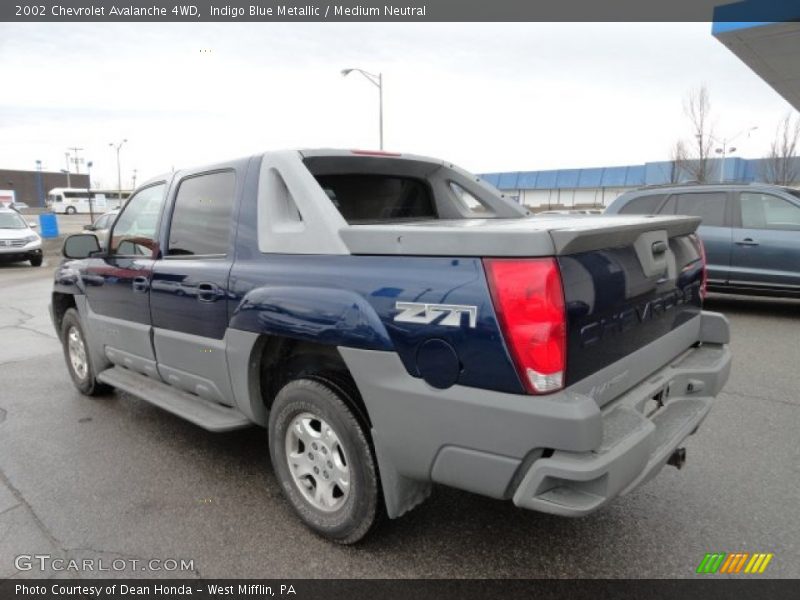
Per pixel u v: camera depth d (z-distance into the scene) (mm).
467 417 2336
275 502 3408
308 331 2818
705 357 3336
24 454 4125
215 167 3668
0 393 5590
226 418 3543
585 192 59344
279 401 3084
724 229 8625
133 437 4414
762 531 3021
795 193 8281
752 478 3586
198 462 3965
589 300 2367
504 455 2281
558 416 2135
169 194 4039
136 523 3197
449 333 2359
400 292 2508
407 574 2719
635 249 2748
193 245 3758
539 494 2230
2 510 3355
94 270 4738
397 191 4320
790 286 8211
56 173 92625
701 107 32344
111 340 4637
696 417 2938
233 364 3334
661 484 3518
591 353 2412
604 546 2910
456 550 2895
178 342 3777
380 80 20562
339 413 2775
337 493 3004
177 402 3896
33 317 9977
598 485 2193
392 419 2562
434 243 2445
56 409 5090
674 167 33812
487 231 2297
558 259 2242
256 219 3279
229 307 3309
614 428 2391
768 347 6738
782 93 17547
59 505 3402
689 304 3355
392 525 3014
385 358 2545
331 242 2852
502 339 2232
